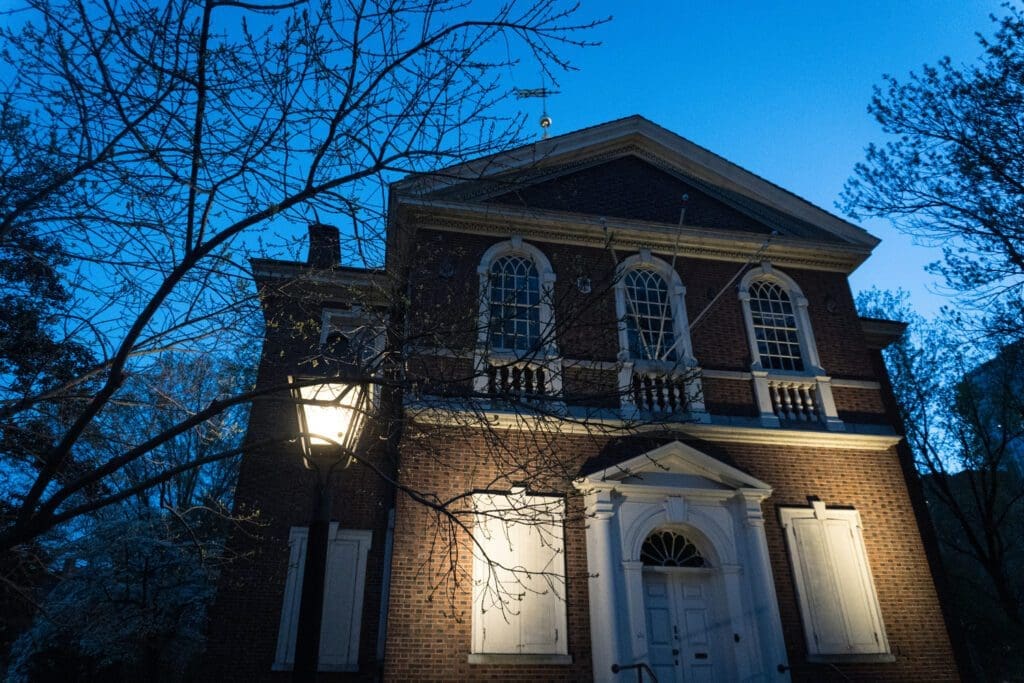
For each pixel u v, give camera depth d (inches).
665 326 594.2
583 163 659.4
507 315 343.9
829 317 626.2
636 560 486.6
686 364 566.6
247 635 492.1
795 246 640.4
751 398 572.7
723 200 673.6
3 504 364.5
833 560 520.7
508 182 320.2
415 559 462.3
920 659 501.0
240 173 251.6
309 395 315.0
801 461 554.6
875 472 563.2
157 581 567.2
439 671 435.8
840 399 588.4
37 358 336.5
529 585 465.4
